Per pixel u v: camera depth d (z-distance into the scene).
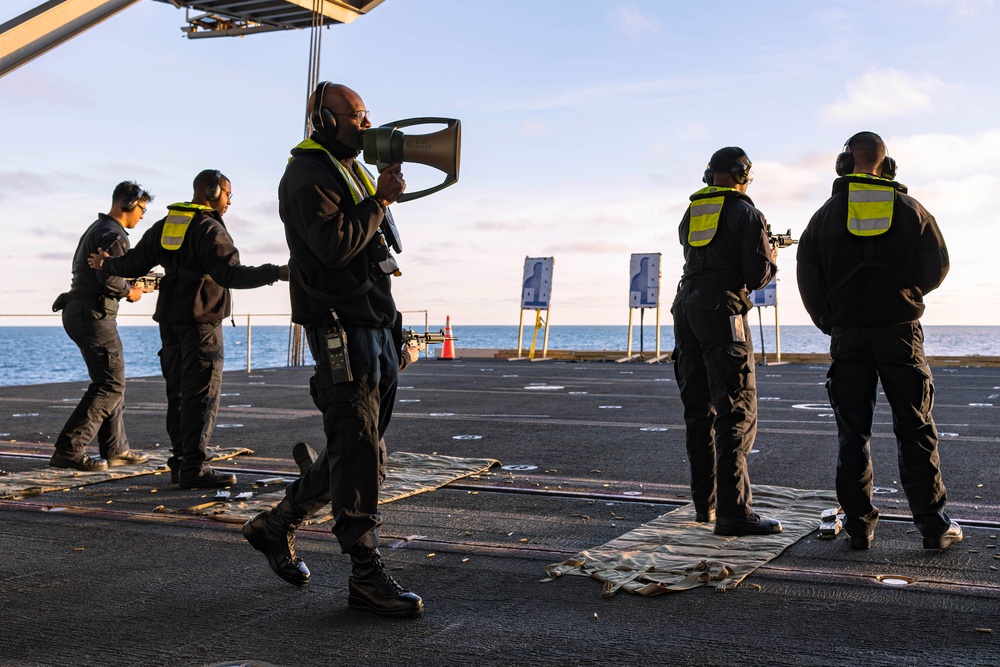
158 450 7.25
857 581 3.51
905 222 4.01
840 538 4.23
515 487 5.52
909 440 4.04
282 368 19.66
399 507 4.99
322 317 3.24
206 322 5.64
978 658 2.70
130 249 5.88
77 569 3.82
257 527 3.53
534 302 22.97
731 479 4.22
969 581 3.50
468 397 11.89
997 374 15.80
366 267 3.24
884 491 5.32
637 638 2.91
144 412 10.31
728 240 4.30
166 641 2.94
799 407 10.02
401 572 3.73
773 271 4.30
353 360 3.21
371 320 3.27
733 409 4.24
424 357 23.39
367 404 3.25
